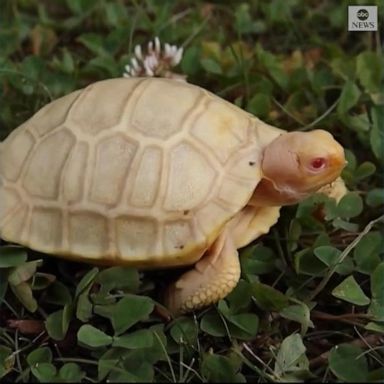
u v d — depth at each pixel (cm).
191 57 60
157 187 47
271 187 48
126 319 46
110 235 47
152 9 66
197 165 47
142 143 48
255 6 68
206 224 47
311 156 48
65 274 50
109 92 49
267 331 48
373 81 58
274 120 57
